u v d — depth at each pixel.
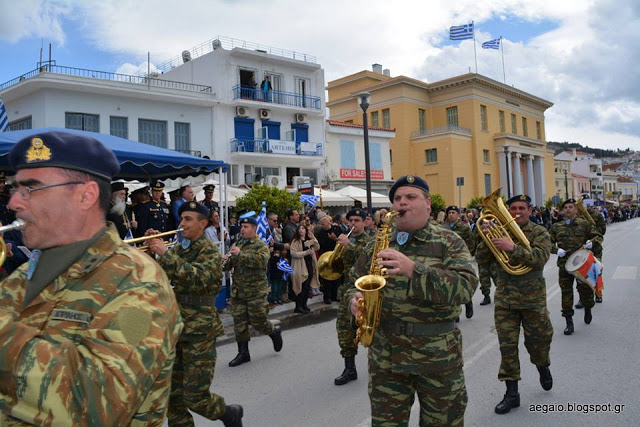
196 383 3.52
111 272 1.33
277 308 9.09
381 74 42.97
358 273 3.03
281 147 25.58
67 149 1.35
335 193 21.91
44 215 1.34
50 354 1.12
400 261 2.46
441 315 2.70
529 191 46.03
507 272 4.38
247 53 24.88
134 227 7.37
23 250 4.29
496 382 4.86
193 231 3.93
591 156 94.00
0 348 1.13
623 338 6.23
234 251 5.55
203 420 4.36
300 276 8.70
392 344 2.72
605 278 11.39
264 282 5.82
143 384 1.21
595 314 7.74
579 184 75.19
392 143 39.91
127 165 8.30
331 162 29.20
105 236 1.41
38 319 1.29
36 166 1.33
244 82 25.81
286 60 26.52
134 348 1.22
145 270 1.38
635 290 9.69
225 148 24.31
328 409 4.31
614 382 4.69
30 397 1.08
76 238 1.37
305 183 16.19
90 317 1.26
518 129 46.03
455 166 37.56
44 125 19.20
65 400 1.09
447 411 2.68
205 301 3.70
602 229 8.17
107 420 1.13
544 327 4.38
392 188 2.94
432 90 41.41
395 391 2.74
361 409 4.29
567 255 6.99
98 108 20.48
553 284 11.00
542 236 4.45
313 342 6.68
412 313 2.68
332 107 43.81
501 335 4.38
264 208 9.02
